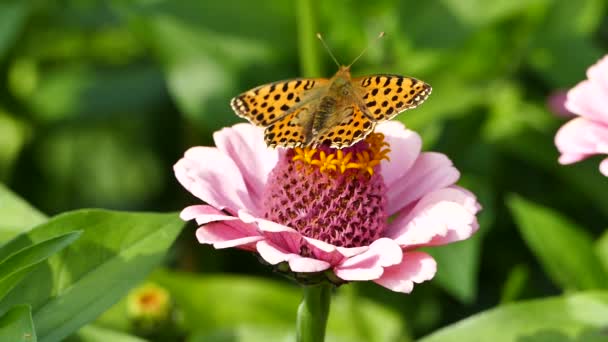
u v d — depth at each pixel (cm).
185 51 70
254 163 56
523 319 58
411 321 70
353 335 67
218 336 64
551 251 63
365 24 71
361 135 53
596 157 71
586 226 74
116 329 66
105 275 55
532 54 73
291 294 67
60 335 54
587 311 58
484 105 72
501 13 70
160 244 55
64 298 54
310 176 54
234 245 52
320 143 53
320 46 71
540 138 72
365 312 68
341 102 53
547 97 75
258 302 67
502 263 73
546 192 74
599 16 73
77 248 55
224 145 56
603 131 58
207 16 70
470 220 53
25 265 52
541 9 72
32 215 57
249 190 56
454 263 65
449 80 71
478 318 58
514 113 73
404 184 56
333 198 54
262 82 71
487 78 73
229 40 71
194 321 67
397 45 71
